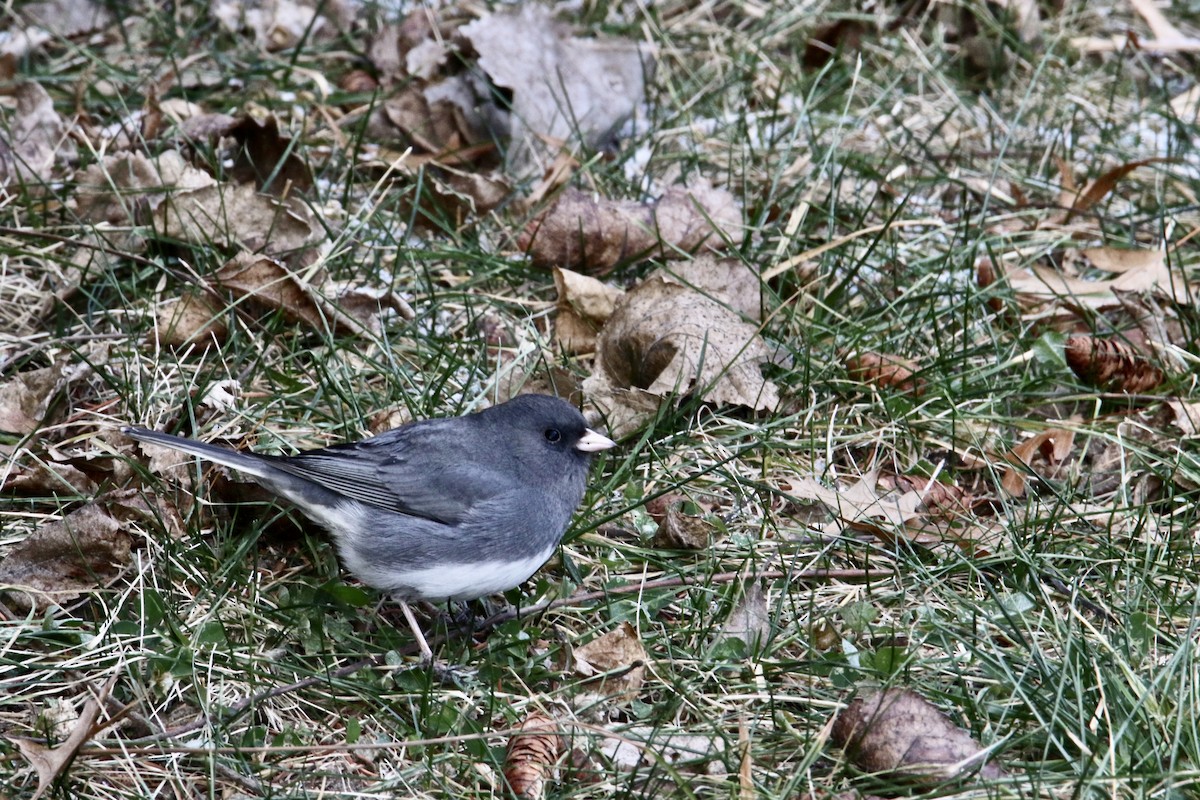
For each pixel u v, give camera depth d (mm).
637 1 13109
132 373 8578
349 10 12773
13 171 10258
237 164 10539
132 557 7332
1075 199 10781
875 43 12758
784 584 7492
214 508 7766
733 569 7688
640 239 10070
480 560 6949
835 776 6215
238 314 9156
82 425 8172
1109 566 7582
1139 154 11680
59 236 9242
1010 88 12531
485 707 6797
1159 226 10805
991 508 8344
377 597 7668
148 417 8250
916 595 7500
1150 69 12852
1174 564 7539
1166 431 8859
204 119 10680
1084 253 10250
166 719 6570
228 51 12281
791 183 11117
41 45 12031
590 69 11633
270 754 6398
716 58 12469
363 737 6590
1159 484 8422
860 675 6809
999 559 7531
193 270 9359
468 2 12805
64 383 8320
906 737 6168
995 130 11992
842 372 9047
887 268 10031
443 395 8789
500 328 9516
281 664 6887
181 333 9023
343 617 7375
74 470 7754
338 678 6863
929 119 12164
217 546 7582
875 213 10812
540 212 10094
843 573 7598
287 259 9695
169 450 7945
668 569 7625
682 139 11680
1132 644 6891
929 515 8031
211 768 6020
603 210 10047
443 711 6633
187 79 11742
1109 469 8617
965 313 9250
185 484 7816
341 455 7008
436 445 7016
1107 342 9250
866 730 6238
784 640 7078
